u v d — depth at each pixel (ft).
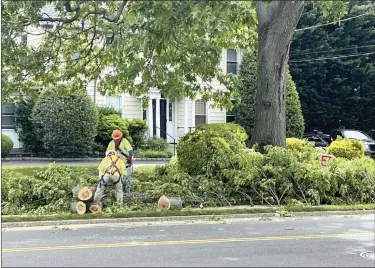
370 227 33.40
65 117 71.97
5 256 24.48
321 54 103.81
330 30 105.70
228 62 93.71
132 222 35.88
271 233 30.99
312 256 24.30
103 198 39.40
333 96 106.93
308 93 105.09
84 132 73.15
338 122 108.99
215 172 45.65
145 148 82.99
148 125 88.53
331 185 44.83
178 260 23.36
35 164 65.82
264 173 44.57
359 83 106.93
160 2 29.19
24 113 76.33
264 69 48.57
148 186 44.37
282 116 49.21
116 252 25.32
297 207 40.63
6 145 71.92
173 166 48.80
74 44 47.50
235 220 36.81
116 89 62.49
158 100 89.92
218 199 42.91
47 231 32.09
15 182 41.78
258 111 49.42
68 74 48.91
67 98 72.13
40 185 41.57
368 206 41.68
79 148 73.67
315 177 43.93
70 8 37.06
